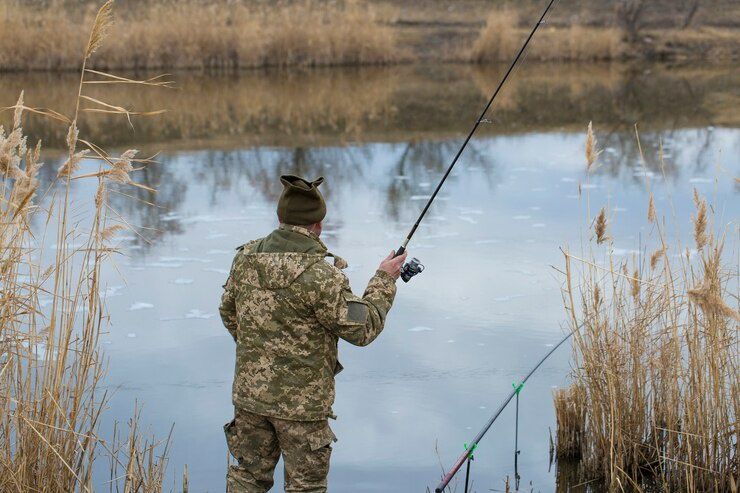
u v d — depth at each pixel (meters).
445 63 29.08
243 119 18.83
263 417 3.85
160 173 13.84
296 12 30.03
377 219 11.35
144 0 30.81
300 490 3.80
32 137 16.55
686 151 15.09
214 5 28.75
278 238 3.82
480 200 12.29
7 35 25.61
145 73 26.16
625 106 20.14
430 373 6.76
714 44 30.81
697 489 4.89
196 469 5.25
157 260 9.66
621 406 5.13
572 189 12.77
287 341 3.77
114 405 6.10
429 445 5.61
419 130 17.53
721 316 4.74
